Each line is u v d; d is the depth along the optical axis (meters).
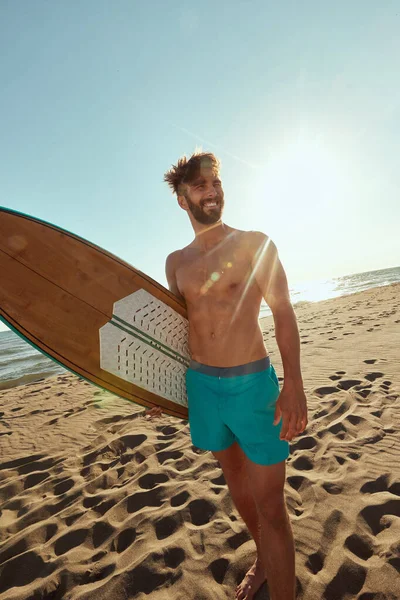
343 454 2.62
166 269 1.71
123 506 2.40
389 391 3.77
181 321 1.63
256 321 1.34
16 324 1.55
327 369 5.07
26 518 2.47
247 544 1.85
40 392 7.03
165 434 3.62
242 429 1.26
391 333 6.95
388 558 1.62
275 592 1.19
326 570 1.62
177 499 2.36
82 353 1.65
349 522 1.89
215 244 1.46
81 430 4.20
